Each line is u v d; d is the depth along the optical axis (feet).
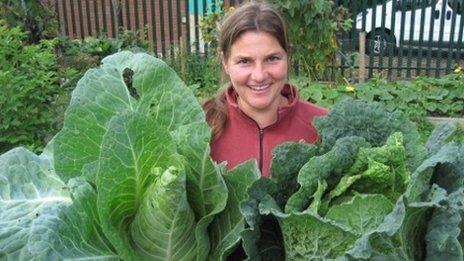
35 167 6.25
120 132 4.98
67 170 5.59
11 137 13.96
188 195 5.43
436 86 23.59
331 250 5.16
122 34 30.04
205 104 8.04
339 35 27.17
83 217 5.14
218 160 7.73
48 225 4.80
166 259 5.28
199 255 5.30
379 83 23.89
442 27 27.22
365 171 5.53
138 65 6.15
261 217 5.48
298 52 23.18
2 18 21.02
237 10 7.29
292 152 5.86
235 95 7.82
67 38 25.90
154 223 5.04
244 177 5.58
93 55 25.85
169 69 6.16
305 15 22.39
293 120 7.71
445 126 6.21
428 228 5.22
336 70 24.89
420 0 29.53
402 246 4.99
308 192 5.49
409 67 27.78
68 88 16.22
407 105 22.39
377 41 34.71
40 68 15.24
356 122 6.30
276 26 7.04
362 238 4.82
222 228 5.57
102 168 4.91
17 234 5.43
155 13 32.65
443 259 5.05
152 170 5.22
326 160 5.54
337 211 5.17
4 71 14.12
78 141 5.65
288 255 5.48
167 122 6.04
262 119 7.57
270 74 7.13
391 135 5.89
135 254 5.32
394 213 4.90
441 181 5.63
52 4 30.48
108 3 33.83
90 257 4.96
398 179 5.59
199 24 27.04
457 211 5.06
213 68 25.20
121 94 6.03
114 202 5.11
